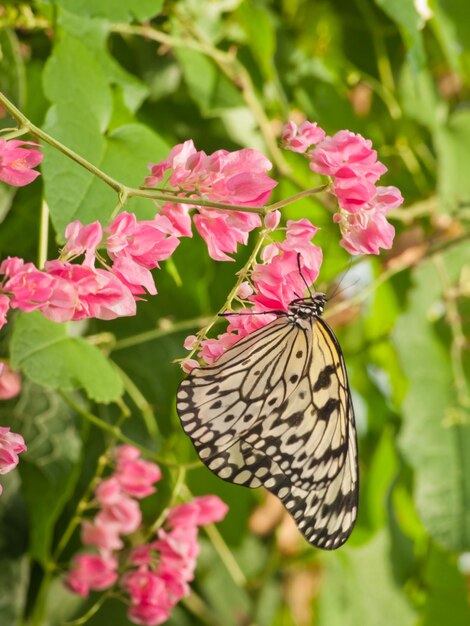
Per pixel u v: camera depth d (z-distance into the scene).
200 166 0.45
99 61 0.55
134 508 0.58
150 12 0.53
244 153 0.45
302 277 0.45
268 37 0.62
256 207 0.44
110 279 0.42
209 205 0.44
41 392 0.58
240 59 0.62
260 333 0.46
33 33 0.57
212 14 0.61
